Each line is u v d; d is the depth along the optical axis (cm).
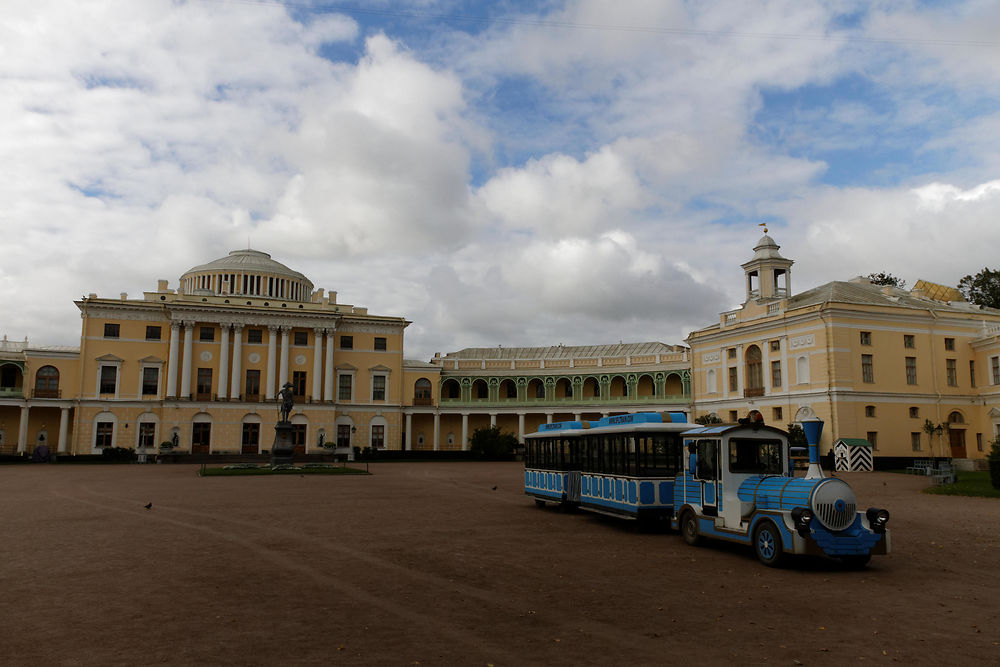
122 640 915
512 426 8800
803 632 966
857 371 5353
